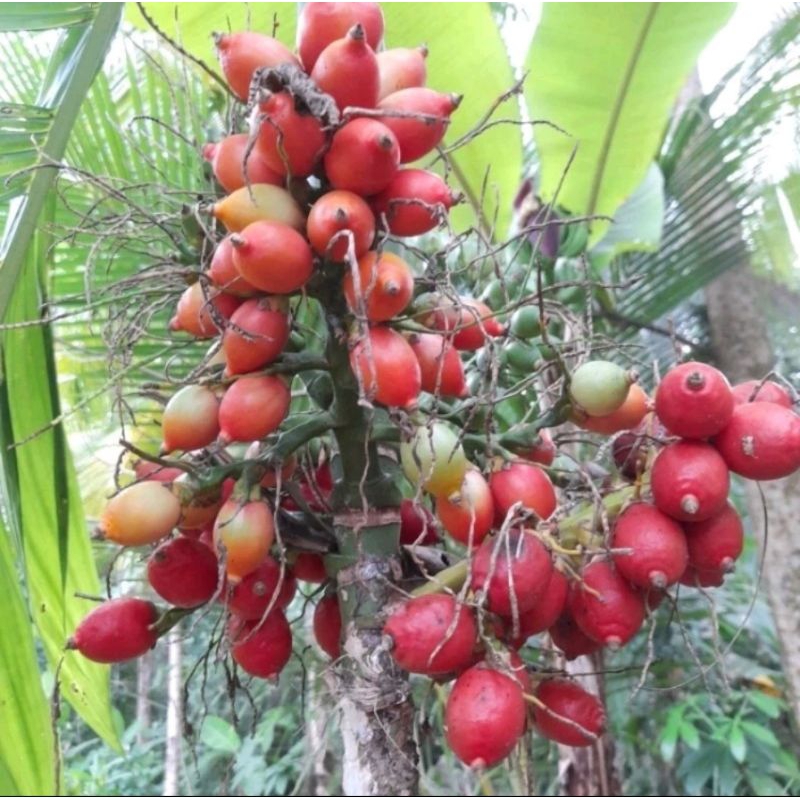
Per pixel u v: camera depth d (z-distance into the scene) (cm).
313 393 142
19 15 167
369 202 122
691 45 271
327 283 125
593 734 128
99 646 131
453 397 146
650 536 121
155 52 242
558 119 296
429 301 130
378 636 129
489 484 129
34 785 158
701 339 449
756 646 488
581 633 139
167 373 141
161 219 137
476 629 117
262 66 119
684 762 421
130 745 532
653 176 353
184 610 137
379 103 121
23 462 182
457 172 286
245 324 119
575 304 256
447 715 114
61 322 269
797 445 120
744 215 371
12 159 170
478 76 270
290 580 140
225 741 449
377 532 134
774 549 361
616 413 138
